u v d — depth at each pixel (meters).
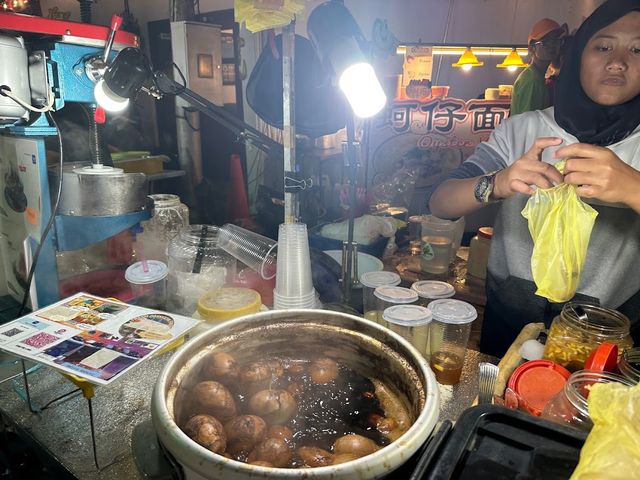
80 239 1.46
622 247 1.49
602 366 0.82
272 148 1.33
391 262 2.31
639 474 0.50
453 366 1.11
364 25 4.32
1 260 1.61
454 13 4.48
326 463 0.71
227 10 4.98
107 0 5.70
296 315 0.96
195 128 4.27
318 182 3.17
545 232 1.05
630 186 1.01
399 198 3.52
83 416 1.02
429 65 3.76
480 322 2.02
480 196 1.36
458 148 3.88
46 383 1.13
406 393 0.83
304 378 0.94
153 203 1.60
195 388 0.80
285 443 0.73
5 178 1.50
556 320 1.09
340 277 1.57
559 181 1.12
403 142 3.84
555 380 0.94
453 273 2.23
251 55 4.94
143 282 1.37
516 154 1.69
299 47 1.30
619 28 1.35
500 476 0.59
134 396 1.08
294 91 1.18
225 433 0.74
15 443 1.21
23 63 1.26
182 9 4.20
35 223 1.41
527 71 3.50
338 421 0.84
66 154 1.66
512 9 4.41
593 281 1.54
